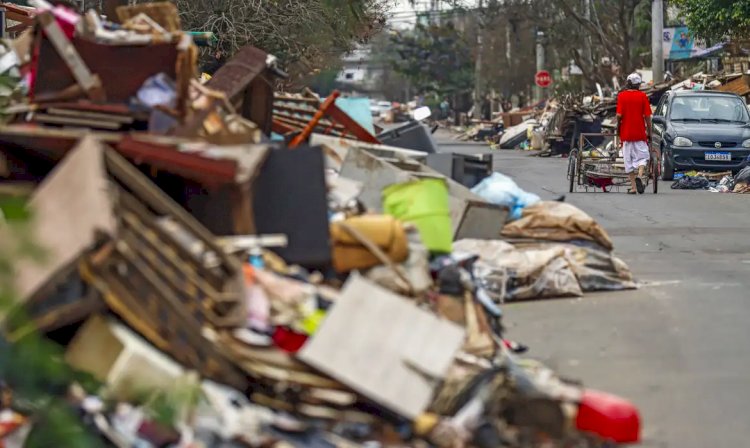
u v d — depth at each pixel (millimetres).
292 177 10250
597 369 10641
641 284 15102
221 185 9672
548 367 10461
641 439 8578
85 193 7629
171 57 11695
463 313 10281
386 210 12062
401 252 10477
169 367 7289
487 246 14000
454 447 7594
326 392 7926
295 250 10164
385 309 8125
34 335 6430
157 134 11125
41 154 10375
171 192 10055
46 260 6082
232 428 7191
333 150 14969
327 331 7910
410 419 7676
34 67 11641
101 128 11312
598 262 14672
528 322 12734
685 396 9766
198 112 11398
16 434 6543
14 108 11336
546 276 14023
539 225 14867
